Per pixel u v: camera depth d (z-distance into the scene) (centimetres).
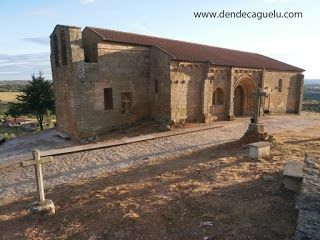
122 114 2186
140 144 1744
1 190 1114
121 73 2133
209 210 729
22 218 822
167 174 1084
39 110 3344
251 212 691
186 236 624
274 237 579
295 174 777
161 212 741
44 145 1956
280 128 2181
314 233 462
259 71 2853
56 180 1184
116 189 961
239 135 1922
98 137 1980
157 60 2220
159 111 2273
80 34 1903
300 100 3369
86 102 1967
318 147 1330
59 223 766
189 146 1644
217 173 1005
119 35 2225
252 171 991
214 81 2434
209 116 2427
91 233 683
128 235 653
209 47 3086
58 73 2158
